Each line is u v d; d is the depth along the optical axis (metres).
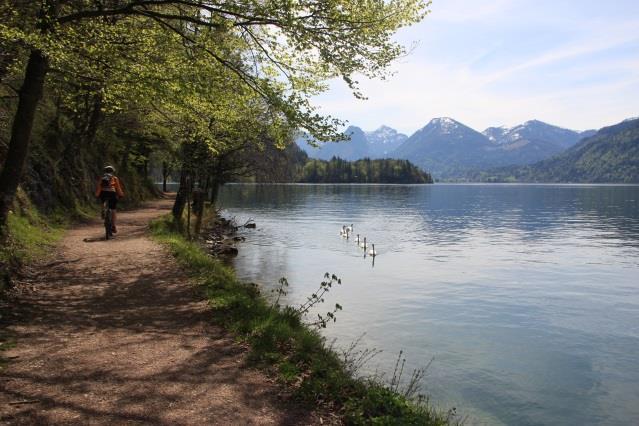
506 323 15.36
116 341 6.86
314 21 10.86
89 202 27.66
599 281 22.58
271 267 23.19
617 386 10.73
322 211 65.81
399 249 32.12
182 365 6.10
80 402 4.87
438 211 72.81
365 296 18.17
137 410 4.79
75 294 9.32
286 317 9.39
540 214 69.81
